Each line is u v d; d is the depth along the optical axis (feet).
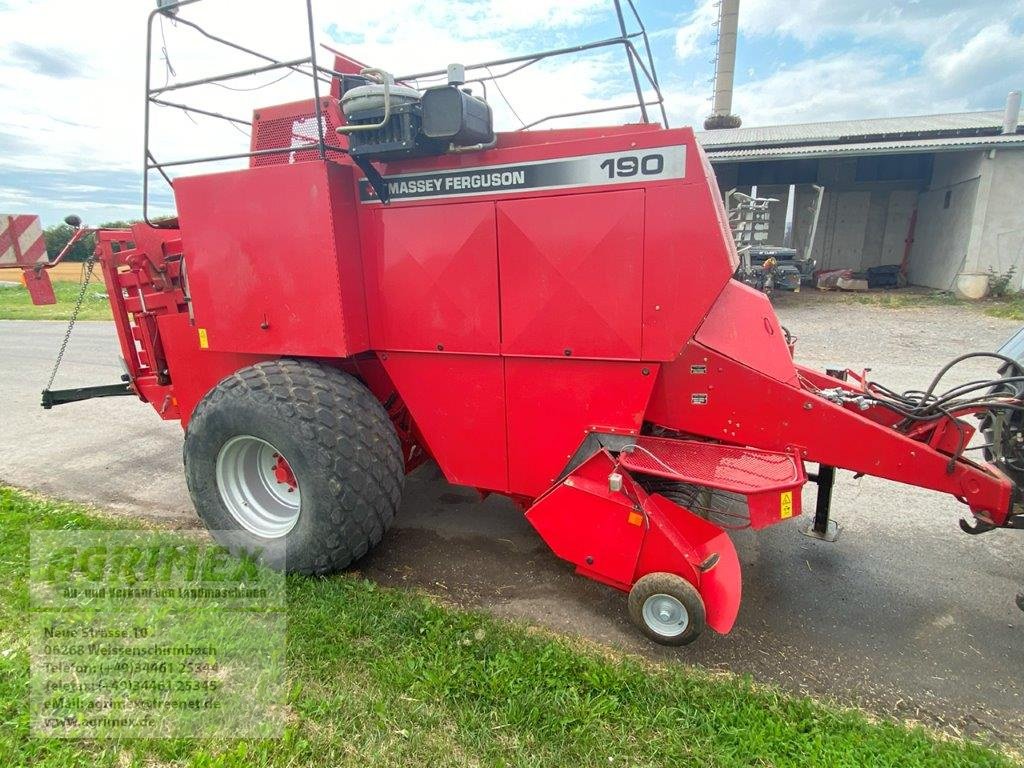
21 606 9.27
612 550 9.02
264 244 10.11
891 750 7.02
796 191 64.85
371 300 10.26
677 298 8.40
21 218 15.85
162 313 13.67
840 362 27.22
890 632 9.57
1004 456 9.11
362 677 8.03
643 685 8.02
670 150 8.04
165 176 10.55
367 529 10.28
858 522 13.05
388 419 10.69
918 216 60.49
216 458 10.76
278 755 6.81
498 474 10.33
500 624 9.39
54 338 37.09
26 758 6.76
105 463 16.42
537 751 6.94
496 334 9.53
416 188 9.48
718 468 8.61
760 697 7.94
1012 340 11.20
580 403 9.39
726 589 8.73
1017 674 8.65
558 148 8.54
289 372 10.16
